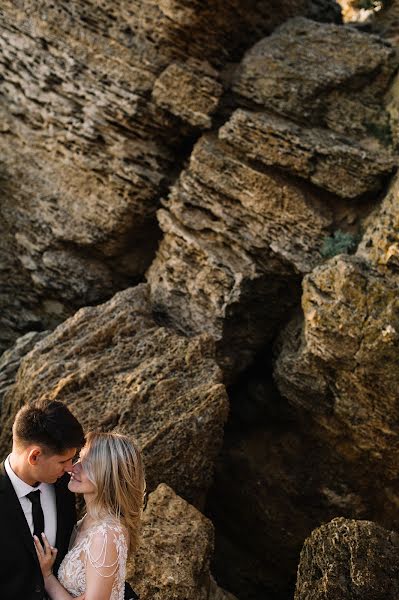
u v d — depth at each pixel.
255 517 9.59
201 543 6.14
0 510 3.77
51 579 3.89
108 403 7.58
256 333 9.64
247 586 9.75
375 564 5.47
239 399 10.02
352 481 9.06
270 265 9.32
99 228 10.41
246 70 9.80
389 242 8.16
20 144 10.84
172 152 10.34
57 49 10.27
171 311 9.57
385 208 8.56
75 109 10.28
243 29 10.04
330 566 5.52
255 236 9.31
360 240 9.01
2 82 10.83
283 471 9.41
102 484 3.88
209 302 9.35
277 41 10.00
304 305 8.53
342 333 8.05
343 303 8.05
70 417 3.94
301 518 9.30
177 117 9.93
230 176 9.43
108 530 3.82
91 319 8.64
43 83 10.41
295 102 9.56
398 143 9.33
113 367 7.97
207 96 9.62
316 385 8.59
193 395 7.66
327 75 9.59
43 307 11.32
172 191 9.80
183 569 5.79
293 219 9.19
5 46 10.63
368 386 8.13
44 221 10.77
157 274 9.91
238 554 9.84
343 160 9.02
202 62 9.87
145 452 7.20
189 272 9.53
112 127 10.11
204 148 9.61
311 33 10.02
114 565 3.80
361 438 8.52
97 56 10.04
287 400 9.16
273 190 9.24
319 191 9.38
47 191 10.73
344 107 9.64
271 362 9.63
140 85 9.85
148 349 8.22
